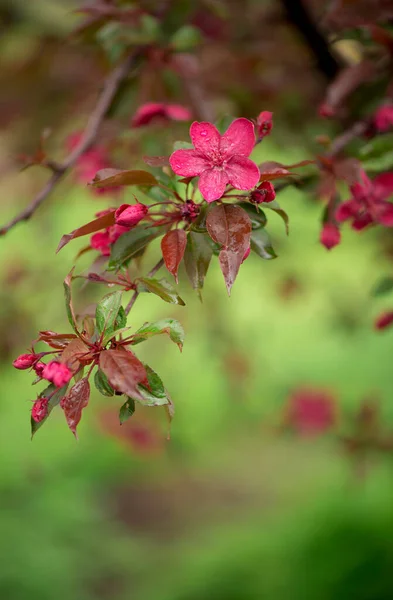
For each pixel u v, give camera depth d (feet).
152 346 16.26
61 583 19.71
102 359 4.26
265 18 12.15
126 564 20.97
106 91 8.39
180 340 4.48
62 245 4.76
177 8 9.07
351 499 20.02
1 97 12.69
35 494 23.72
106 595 19.71
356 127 6.93
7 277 13.75
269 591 18.15
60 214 14.58
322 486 22.16
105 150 8.96
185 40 8.67
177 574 20.15
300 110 11.73
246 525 22.45
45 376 4.30
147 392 4.40
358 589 17.60
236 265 4.46
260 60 11.68
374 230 12.73
